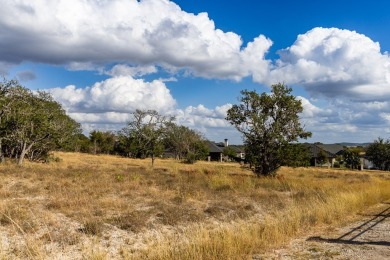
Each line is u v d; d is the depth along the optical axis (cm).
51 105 3562
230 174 3131
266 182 2405
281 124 3045
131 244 943
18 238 909
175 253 771
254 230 958
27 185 1812
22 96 3281
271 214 1370
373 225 1202
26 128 3206
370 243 948
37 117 3219
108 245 920
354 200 1533
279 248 892
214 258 750
